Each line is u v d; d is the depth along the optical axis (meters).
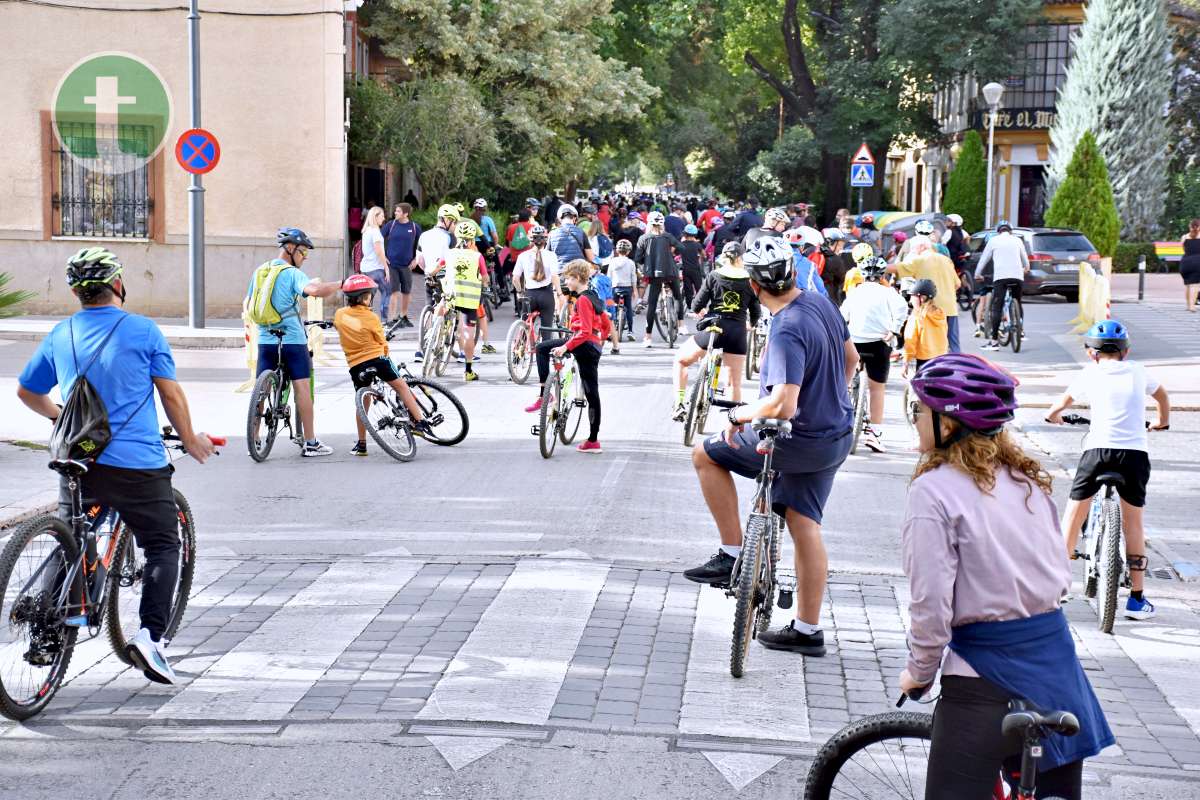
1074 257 35.31
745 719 7.08
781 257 7.58
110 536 7.42
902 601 9.41
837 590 9.66
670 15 53.53
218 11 27.41
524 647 8.13
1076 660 4.43
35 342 23.81
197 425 15.99
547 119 42.25
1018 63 56.62
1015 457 4.47
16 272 27.48
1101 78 46.53
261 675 7.59
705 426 16.55
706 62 67.06
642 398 18.70
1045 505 4.47
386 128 36.12
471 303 20.06
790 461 7.86
